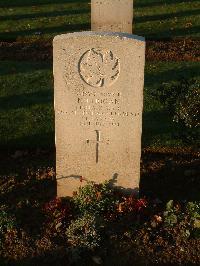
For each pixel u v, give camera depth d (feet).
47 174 9.07
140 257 7.29
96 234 7.43
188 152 9.75
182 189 8.70
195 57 13.97
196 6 18.48
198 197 8.49
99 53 7.22
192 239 7.48
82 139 7.88
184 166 9.30
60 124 7.77
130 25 12.89
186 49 14.65
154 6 18.56
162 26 16.58
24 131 10.41
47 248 7.36
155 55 14.10
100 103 7.56
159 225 7.71
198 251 7.34
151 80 12.59
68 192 8.39
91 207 7.81
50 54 14.44
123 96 7.47
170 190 8.68
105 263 7.22
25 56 14.28
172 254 7.32
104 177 8.20
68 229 7.51
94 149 7.95
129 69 7.27
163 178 8.99
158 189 8.71
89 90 7.47
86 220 7.51
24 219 7.86
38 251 7.34
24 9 18.70
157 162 9.44
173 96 8.98
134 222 7.73
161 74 12.94
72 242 7.39
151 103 11.37
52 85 12.39
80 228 7.50
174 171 9.17
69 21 17.25
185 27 16.48
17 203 8.24
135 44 7.09
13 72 13.07
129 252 7.35
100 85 7.43
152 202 8.21
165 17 17.40
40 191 8.61
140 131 7.71
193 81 9.16
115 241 7.47
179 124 10.51
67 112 7.66
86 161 8.08
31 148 9.95
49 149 9.92
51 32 16.25
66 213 7.86
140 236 7.54
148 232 7.61
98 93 7.48
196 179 8.95
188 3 18.81
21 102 11.53
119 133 7.78
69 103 7.59
